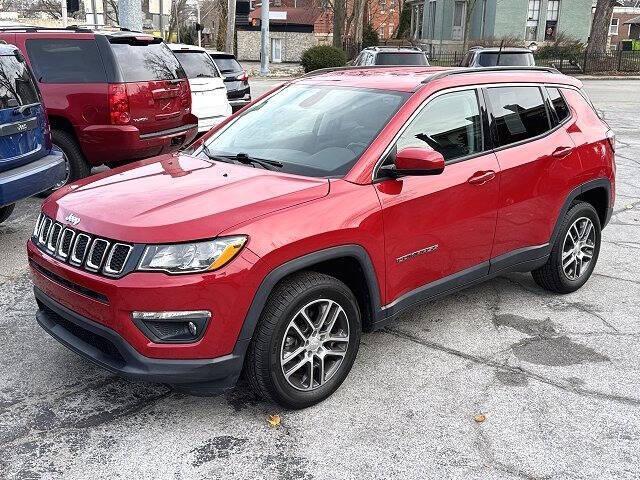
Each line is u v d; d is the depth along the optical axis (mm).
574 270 5488
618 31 73625
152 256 3256
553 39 39906
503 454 3398
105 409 3752
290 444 3451
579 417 3742
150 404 3812
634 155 12211
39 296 3854
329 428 3596
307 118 4523
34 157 6199
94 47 7766
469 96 4594
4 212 6902
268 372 3516
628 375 4227
